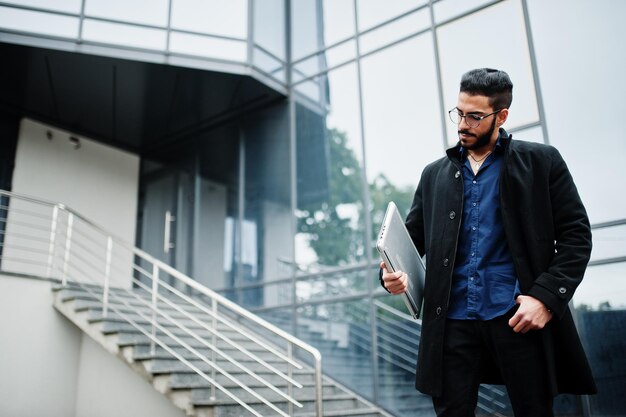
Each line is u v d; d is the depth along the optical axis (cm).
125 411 526
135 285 812
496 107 156
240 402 377
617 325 430
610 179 458
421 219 189
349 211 624
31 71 647
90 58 626
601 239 453
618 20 480
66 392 550
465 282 158
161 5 662
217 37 673
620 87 468
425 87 597
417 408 512
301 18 747
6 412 494
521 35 534
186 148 829
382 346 553
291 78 734
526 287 144
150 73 662
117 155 848
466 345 154
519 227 151
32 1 613
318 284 625
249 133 755
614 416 418
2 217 682
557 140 491
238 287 701
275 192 703
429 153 577
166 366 464
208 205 773
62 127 778
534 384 141
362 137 638
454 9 589
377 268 580
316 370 335
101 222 795
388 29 647
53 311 547
